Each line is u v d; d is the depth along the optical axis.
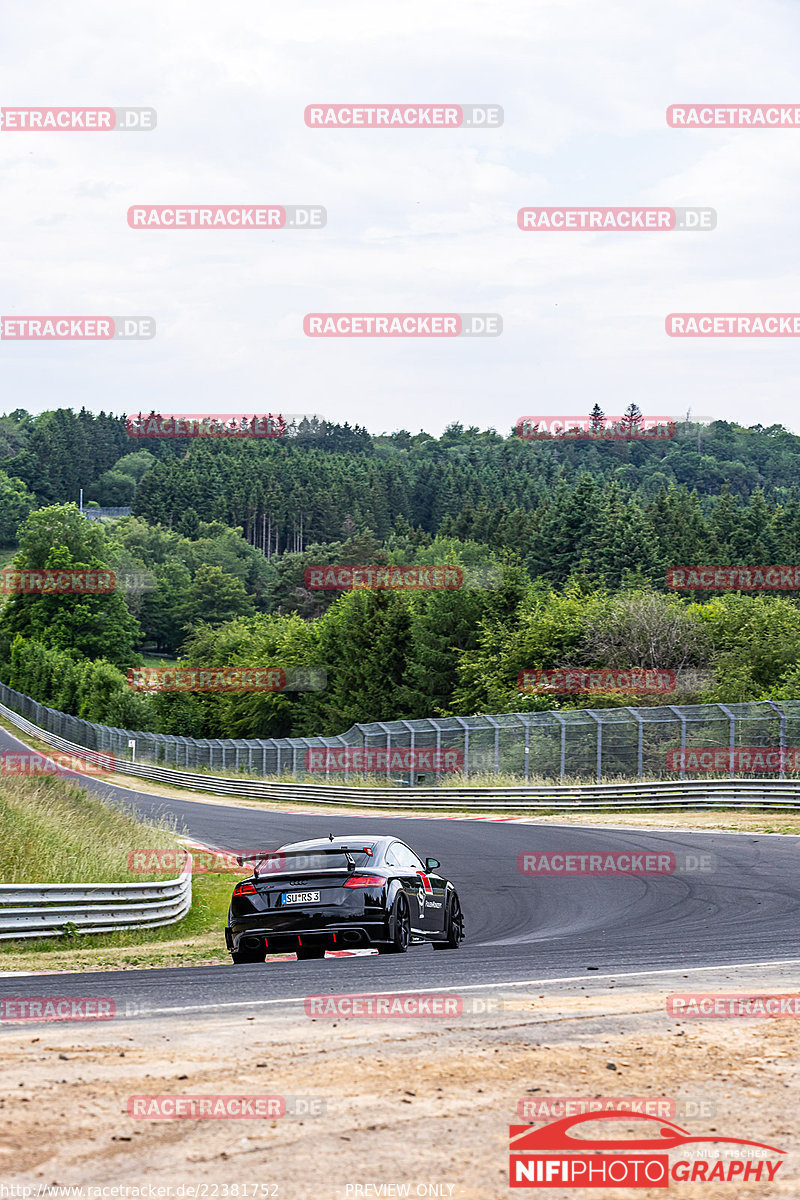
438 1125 11.18
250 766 143.00
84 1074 12.89
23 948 34.31
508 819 82.81
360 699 181.12
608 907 40.88
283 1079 12.75
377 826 83.75
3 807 49.28
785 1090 12.59
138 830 64.25
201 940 41.00
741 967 23.05
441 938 32.31
